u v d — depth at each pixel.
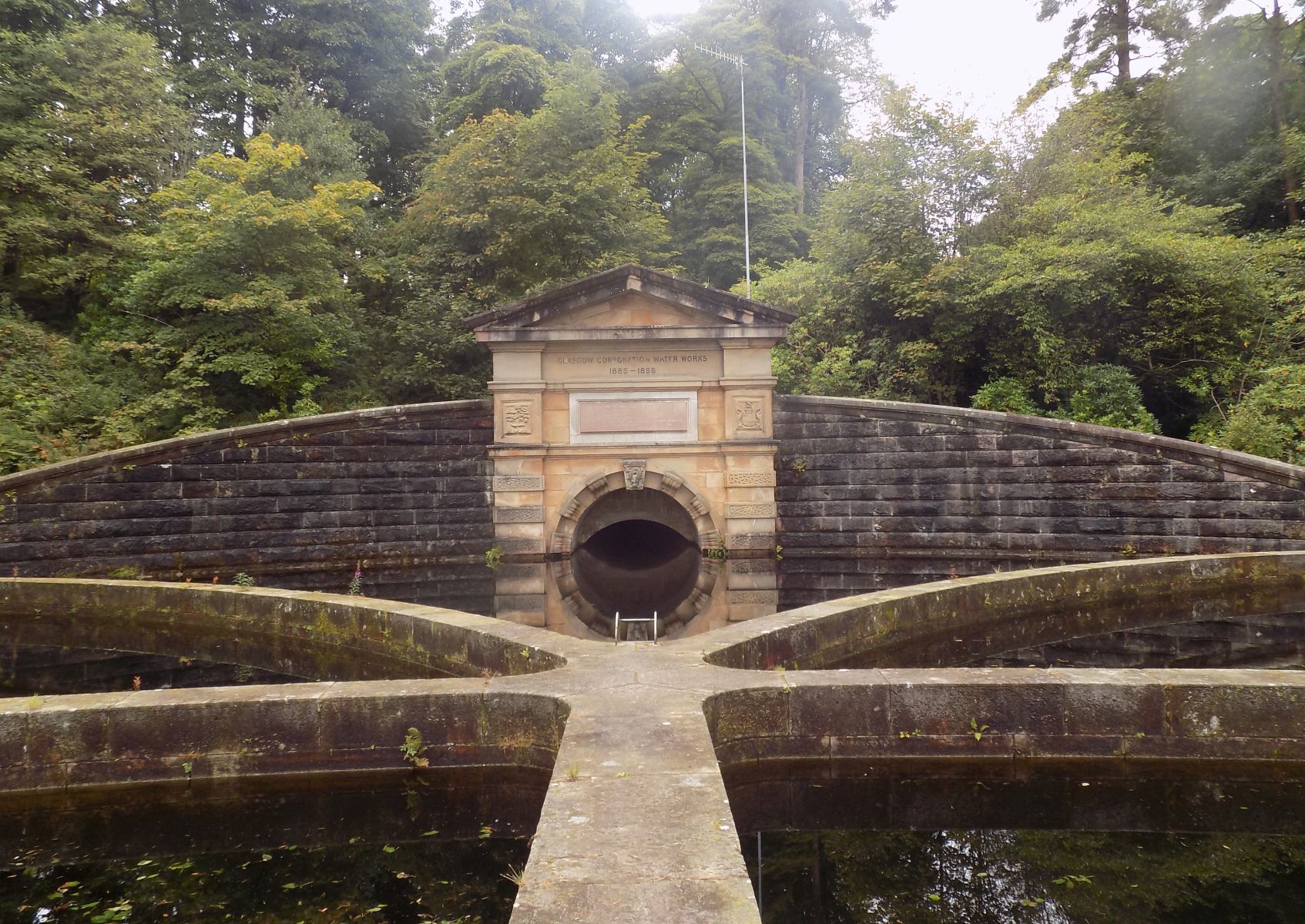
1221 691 6.04
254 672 9.05
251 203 20.42
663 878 3.23
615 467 17.80
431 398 24.34
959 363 20.95
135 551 15.44
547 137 26.23
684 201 42.25
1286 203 25.69
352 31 33.75
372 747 6.09
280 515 16.70
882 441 17.56
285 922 4.28
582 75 27.30
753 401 17.64
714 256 37.81
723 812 3.87
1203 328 19.42
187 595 11.70
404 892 4.59
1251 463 14.84
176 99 25.95
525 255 25.58
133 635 10.83
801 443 18.03
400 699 6.11
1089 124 24.05
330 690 6.21
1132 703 6.10
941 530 17.12
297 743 6.08
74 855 5.11
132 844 5.26
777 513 17.97
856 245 23.05
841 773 6.01
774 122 44.81
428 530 17.73
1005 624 10.68
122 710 5.96
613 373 17.89
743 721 6.06
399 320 24.73
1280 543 14.62
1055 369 19.36
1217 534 15.12
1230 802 5.54
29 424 17.12
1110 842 5.03
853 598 10.18
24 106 22.30
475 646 8.32
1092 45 32.25
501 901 4.46
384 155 37.19
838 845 5.06
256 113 33.28
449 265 26.39
